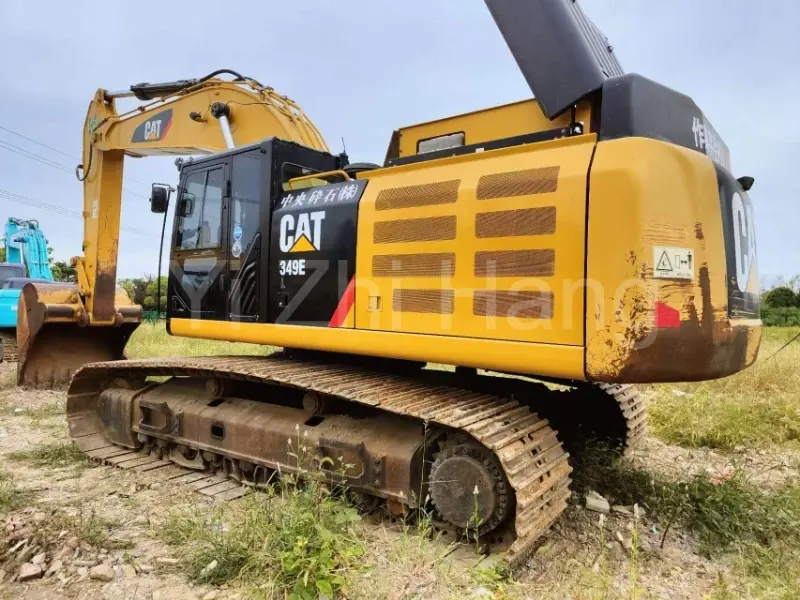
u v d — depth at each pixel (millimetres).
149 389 5668
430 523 3705
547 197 3385
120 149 7293
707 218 3336
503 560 3154
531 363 3383
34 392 8109
